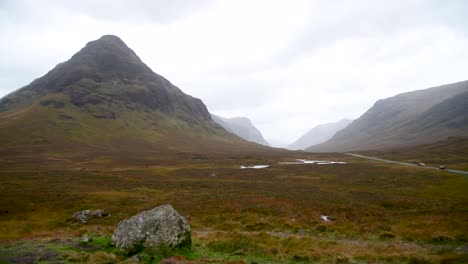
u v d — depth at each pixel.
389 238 26.88
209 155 167.25
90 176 83.88
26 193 54.88
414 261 19.30
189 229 21.75
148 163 127.69
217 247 22.70
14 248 20.27
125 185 68.56
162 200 49.06
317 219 35.66
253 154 183.62
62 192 57.28
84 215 38.59
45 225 35.22
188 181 77.44
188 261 17.67
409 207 41.69
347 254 21.08
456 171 84.62
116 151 170.38
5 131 181.88
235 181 77.56
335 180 76.62
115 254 18.91
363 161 132.25
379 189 60.31
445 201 44.16
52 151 156.00
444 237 25.11
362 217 36.12
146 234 20.12
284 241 25.22
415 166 102.94
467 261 18.19
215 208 42.16
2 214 40.66
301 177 84.44
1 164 111.19
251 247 22.52
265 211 39.94
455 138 197.25
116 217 38.28
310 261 19.61
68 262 17.23
